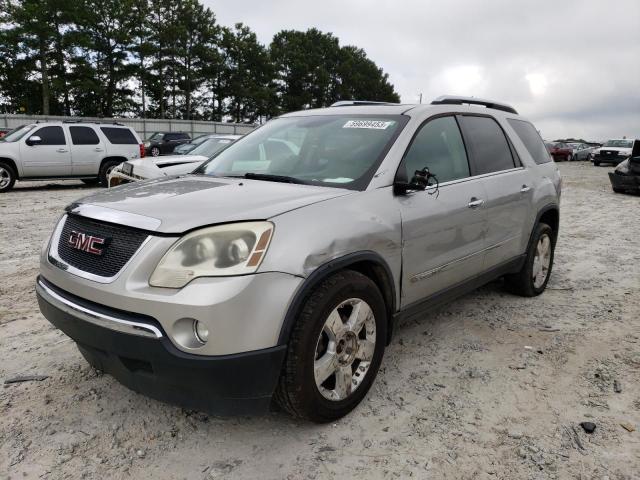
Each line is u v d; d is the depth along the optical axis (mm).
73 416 3012
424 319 4602
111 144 15727
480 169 4223
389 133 3549
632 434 2902
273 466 2615
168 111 65250
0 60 49594
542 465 2639
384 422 2994
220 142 10797
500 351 3961
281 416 3043
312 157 3613
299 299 2566
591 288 5609
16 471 2545
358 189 3160
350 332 2900
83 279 2650
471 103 4637
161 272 2457
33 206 11227
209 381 2410
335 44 85625
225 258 2461
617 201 14109
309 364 2646
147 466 2605
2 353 3809
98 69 56594
